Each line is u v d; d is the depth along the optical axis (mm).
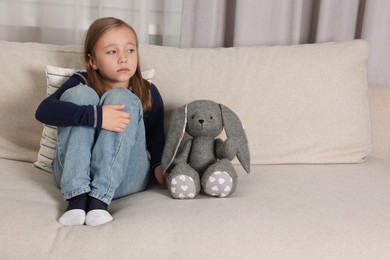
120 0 2008
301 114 1719
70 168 1294
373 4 1951
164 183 1516
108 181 1299
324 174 1589
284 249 1108
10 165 1610
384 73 2039
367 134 1766
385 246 1129
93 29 1508
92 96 1399
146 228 1152
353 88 1757
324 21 1990
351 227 1173
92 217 1214
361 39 1870
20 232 1138
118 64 1484
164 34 2031
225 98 1710
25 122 1702
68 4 1998
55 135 1590
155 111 1602
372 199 1353
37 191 1380
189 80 1720
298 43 2029
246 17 1963
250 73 1738
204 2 1956
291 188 1431
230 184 1354
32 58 1718
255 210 1232
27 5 2027
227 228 1151
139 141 1427
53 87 1597
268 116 1712
